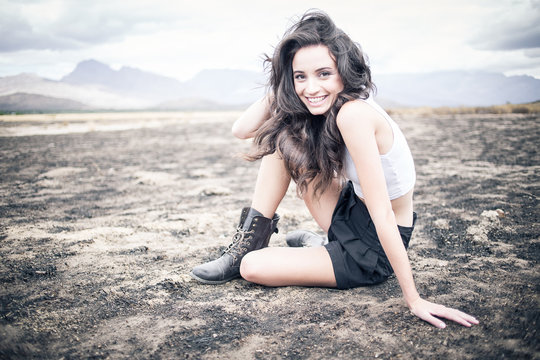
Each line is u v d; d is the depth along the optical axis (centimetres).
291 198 424
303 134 178
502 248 244
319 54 159
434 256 237
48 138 1325
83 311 178
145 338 154
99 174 613
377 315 166
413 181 184
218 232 309
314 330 157
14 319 171
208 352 144
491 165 580
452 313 155
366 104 161
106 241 284
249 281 205
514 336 143
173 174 614
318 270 186
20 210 388
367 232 185
